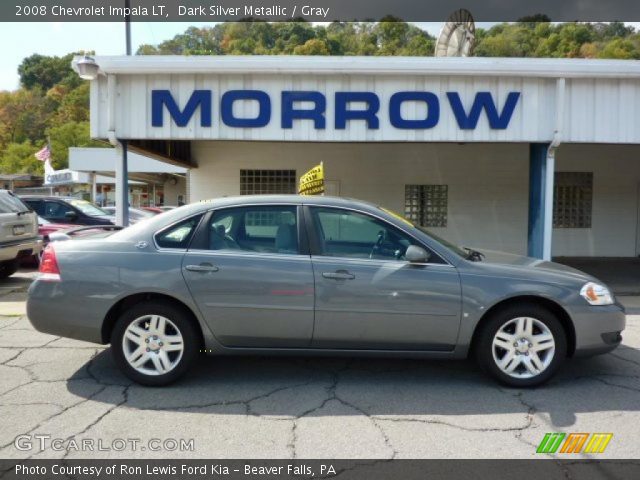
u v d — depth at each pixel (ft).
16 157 270.87
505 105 26.68
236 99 26.96
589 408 12.75
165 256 13.75
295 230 14.12
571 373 15.28
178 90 26.94
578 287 13.88
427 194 46.01
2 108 310.86
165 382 13.85
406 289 13.51
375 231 14.20
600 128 26.81
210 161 46.09
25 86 336.90
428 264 13.76
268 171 46.29
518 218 45.68
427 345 13.79
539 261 15.74
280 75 26.81
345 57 26.18
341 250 14.03
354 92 26.84
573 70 26.16
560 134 26.53
